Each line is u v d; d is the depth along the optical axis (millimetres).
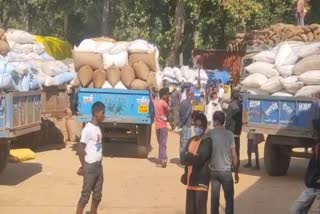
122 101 15562
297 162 16375
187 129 14633
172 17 34250
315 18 43000
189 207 7953
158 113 14688
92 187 8938
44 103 17547
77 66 15938
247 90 13664
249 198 11133
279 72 13273
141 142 16062
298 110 12648
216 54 33219
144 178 12992
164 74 31453
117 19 41469
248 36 30672
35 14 47406
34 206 10062
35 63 17266
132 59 15914
